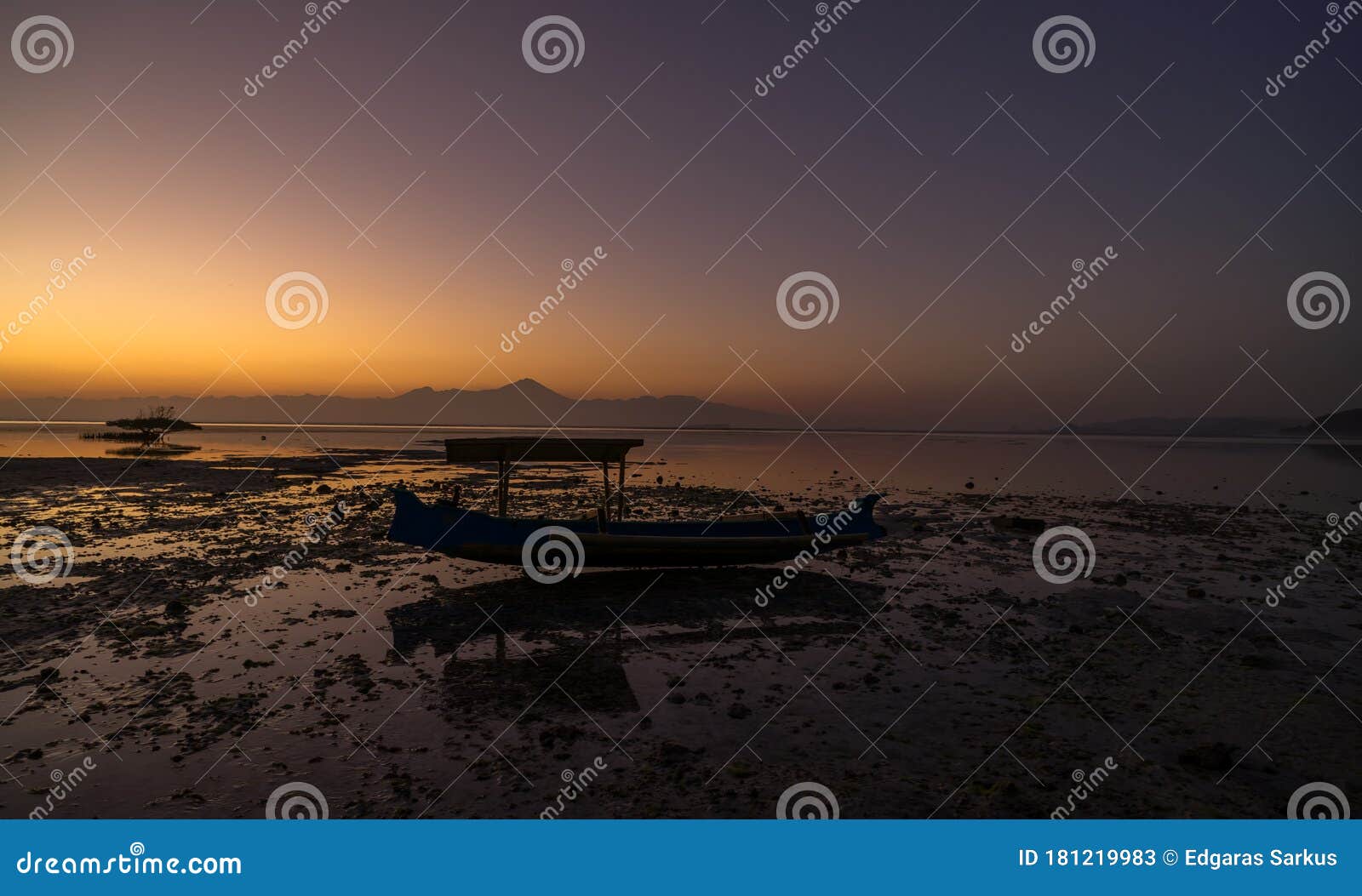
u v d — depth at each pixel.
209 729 6.68
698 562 12.23
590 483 29.61
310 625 9.88
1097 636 9.66
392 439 74.31
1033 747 6.52
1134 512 21.59
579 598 11.37
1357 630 9.96
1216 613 10.76
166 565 13.16
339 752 6.27
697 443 76.25
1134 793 5.79
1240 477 34.38
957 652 9.06
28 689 7.58
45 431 75.44
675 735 6.69
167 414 71.62
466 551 11.54
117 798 5.54
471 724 6.87
